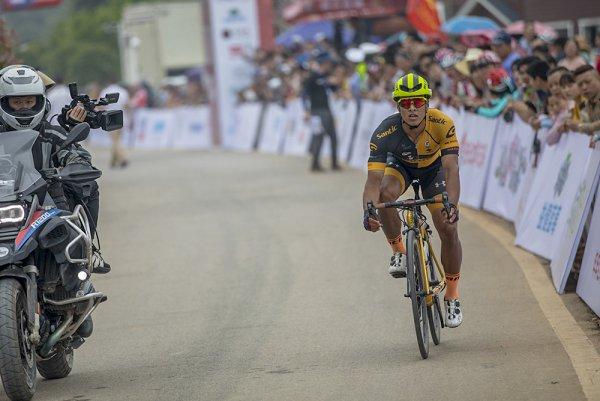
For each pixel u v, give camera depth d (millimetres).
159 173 46500
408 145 14609
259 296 19062
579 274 16922
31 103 13656
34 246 12688
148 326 17484
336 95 44844
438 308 14922
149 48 128375
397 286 18953
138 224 29938
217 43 58656
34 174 13320
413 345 14797
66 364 14531
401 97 14023
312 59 45250
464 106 28219
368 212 13961
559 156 20062
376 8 51375
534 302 16875
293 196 33438
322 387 12938
